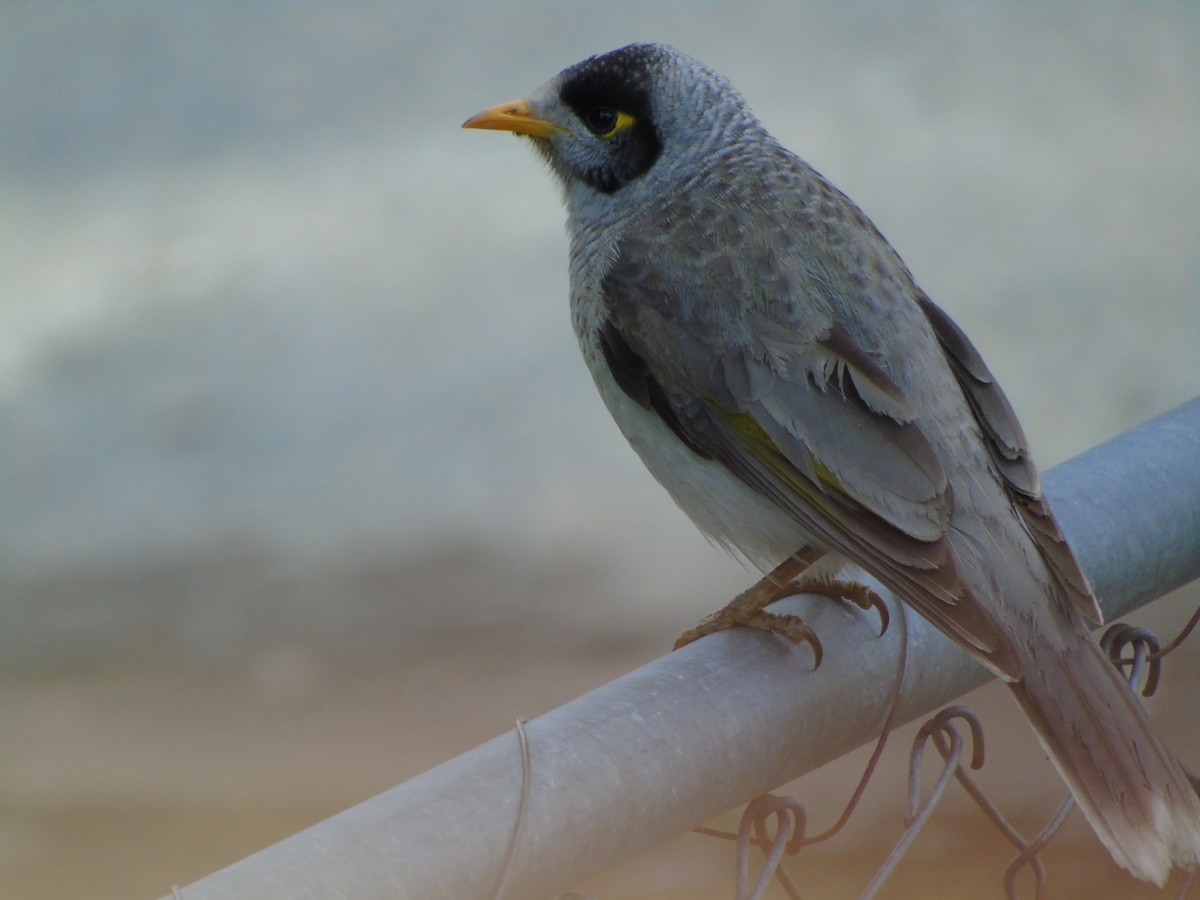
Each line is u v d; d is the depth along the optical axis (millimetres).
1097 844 10289
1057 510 5625
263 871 3512
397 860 3652
